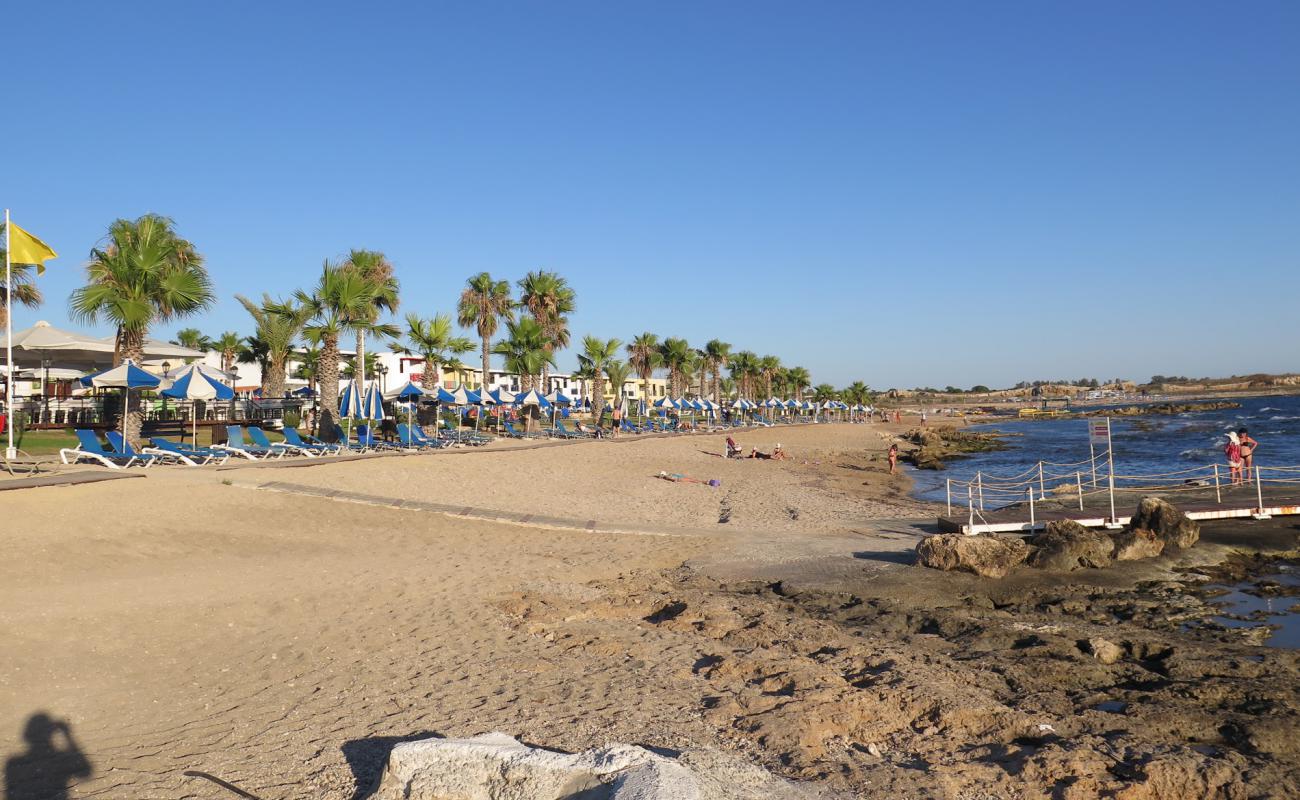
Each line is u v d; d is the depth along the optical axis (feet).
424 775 13.93
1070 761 17.15
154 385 66.54
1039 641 28.35
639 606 34.53
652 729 19.10
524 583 38.04
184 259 86.43
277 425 109.09
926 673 23.98
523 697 21.88
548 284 158.92
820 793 15.35
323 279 96.94
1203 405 395.96
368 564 40.96
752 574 42.39
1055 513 53.67
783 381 348.18
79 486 48.85
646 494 78.43
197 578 35.53
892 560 45.57
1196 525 46.91
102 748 18.38
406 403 129.59
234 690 22.88
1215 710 21.38
